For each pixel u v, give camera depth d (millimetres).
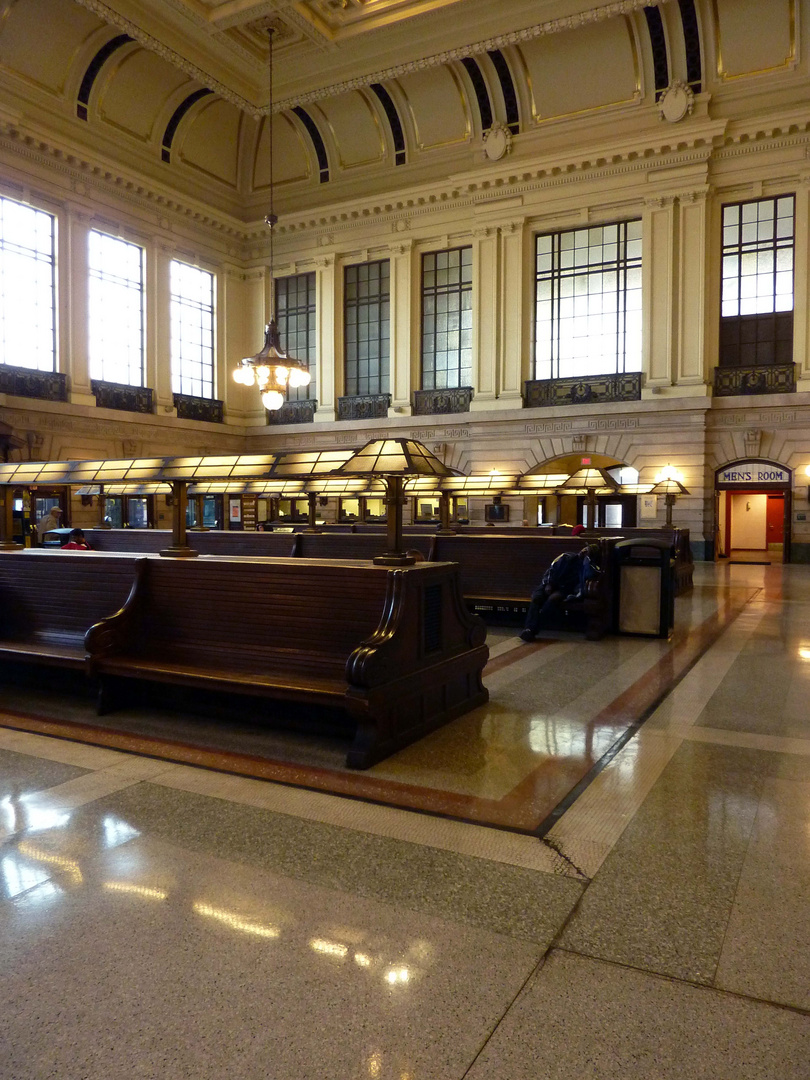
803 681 6082
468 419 22359
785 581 15062
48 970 2238
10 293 18906
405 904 2619
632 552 8344
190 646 4965
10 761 4078
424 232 23156
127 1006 2082
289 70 21031
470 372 23031
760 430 19438
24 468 7359
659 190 19953
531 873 2848
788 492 19359
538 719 4945
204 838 3137
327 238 24609
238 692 4406
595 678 6188
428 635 4641
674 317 20031
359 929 2461
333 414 24734
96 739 4453
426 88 21984
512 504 21953
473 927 2477
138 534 11422
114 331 21719
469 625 5133
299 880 2785
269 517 20688
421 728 4523
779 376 19312
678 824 3293
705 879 2801
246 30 19703
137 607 5191
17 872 2836
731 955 2316
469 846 3078
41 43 18547
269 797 3588
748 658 7035
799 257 18906
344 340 24922
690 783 3785
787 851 3029
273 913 2555
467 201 22422
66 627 5559
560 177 20984
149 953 2322
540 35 18609
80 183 20266
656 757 4184
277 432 25469
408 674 4355
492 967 2258
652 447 20406
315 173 24719
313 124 23953
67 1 18047
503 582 9344
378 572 4406
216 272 25094
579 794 3643
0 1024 2010
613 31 19266
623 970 2244
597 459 21750
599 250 21234
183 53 19484
